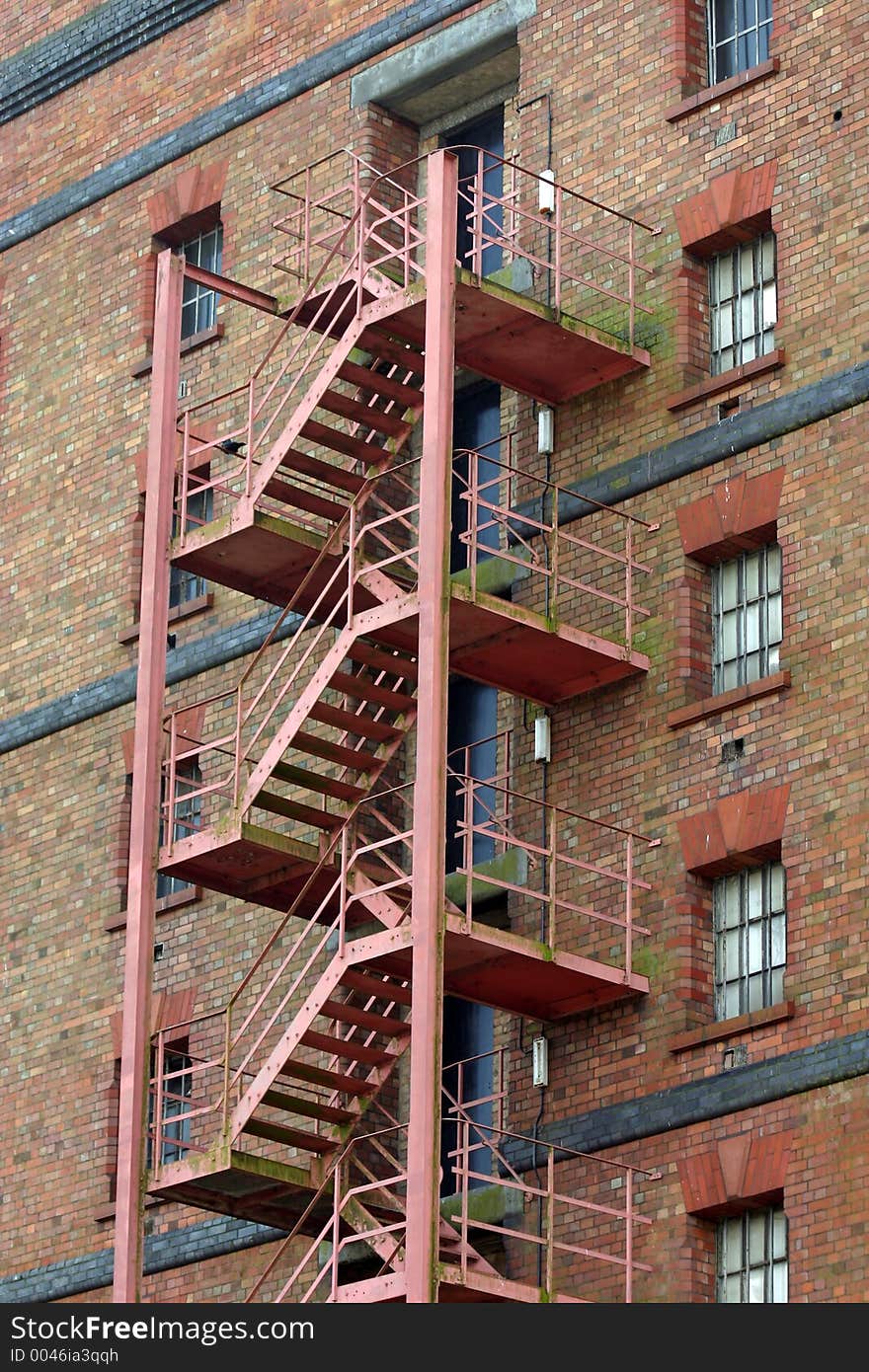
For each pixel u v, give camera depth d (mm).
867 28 37156
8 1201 42562
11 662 45219
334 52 43156
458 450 36438
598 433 38406
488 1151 37875
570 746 37656
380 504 39625
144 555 38656
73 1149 42000
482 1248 36750
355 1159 36250
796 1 37969
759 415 36781
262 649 37562
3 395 46812
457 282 36438
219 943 40844
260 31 44406
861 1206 33219
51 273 46719
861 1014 33906
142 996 37125
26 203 47406
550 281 39406
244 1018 40219
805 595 35844
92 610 44344
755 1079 34562
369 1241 35656
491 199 38344
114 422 44969
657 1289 34750
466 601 35781
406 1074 39062
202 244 45000
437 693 34594
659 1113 35312
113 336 45406
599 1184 35656
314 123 43156
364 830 39469
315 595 38594
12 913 43969
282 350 42406
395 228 42062
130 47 46312
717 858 35719
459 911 34969
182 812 41938
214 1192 36594
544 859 37469
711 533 36906
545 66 40500
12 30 48000
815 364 36500
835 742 35062
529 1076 36844
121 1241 36281
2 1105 43125
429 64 41875
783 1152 34062
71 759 43969
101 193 46156
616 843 36750
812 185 37156
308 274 39312
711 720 36344
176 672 42375
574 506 38344
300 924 40000
